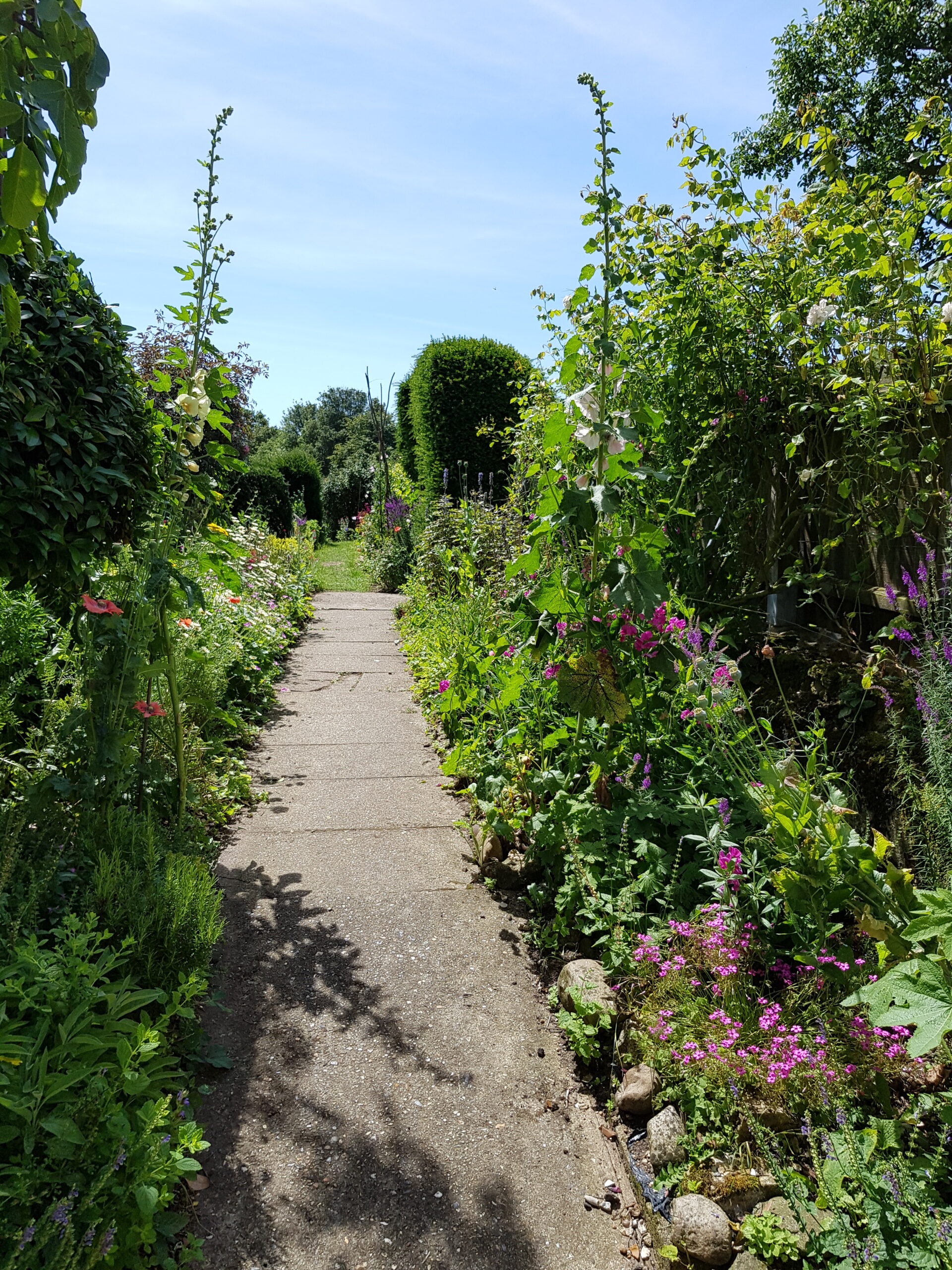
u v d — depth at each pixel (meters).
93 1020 1.82
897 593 3.15
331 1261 1.78
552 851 3.16
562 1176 2.04
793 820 2.20
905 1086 2.01
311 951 2.86
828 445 3.41
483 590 5.65
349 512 24.25
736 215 3.64
